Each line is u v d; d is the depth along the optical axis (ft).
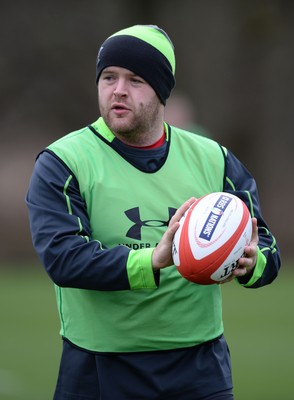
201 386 50.60
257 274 51.03
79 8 228.02
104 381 50.11
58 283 48.88
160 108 51.37
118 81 49.83
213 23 226.58
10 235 196.24
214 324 51.52
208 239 47.21
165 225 50.34
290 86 229.04
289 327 113.29
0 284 152.66
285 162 228.63
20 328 111.65
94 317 50.16
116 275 47.62
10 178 219.20
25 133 231.71
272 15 224.94
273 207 220.64
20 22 226.79
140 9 227.61
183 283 50.21
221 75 227.81
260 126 229.25
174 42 227.81
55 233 48.47
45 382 83.92
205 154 52.54
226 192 52.54
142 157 50.88
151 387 50.06
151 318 49.88
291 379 85.66
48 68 228.63
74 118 232.12
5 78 227.61
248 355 97.04
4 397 77.97
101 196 49.96
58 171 49.57
